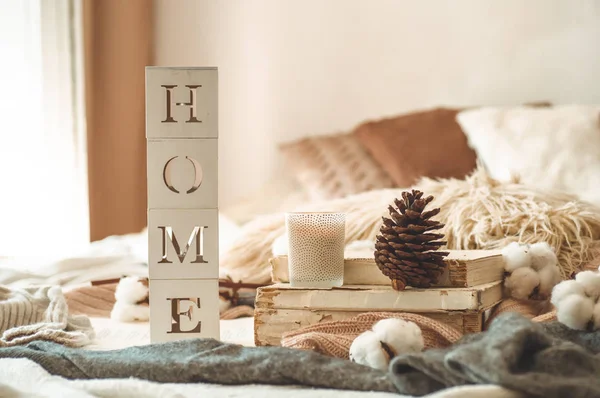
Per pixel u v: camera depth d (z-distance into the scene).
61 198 2.81
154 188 1.19
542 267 1.33
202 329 1.19
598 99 2.92
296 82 3.27
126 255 1.94
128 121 3.14
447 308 1.13
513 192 1.74
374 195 1.90
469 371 0.80
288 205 2.83
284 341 1.11
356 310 1.17
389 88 3.17
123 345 1.26
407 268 1.14
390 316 1.11
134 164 3.18
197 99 1.19
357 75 3.20
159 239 1.19
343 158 2.81
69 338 1.22
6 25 2.63
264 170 3.30
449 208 1.72
